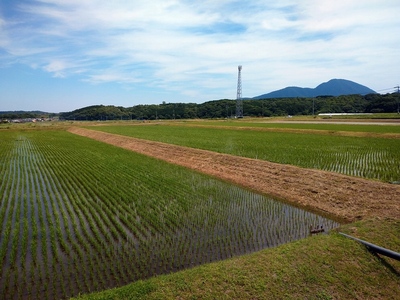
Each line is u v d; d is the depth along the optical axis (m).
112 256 10.35
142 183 21.19
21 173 25.39
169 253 10.63
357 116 104.62
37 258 10.27
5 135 73.50
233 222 13.80
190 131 67.50
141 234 12.35
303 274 8.51
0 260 10.08
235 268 8.63
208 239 11.89
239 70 143.88
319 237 10.69
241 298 7.55
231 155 27.73
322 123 77.06
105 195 18.11
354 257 9.45
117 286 8.57
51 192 19.08
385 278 8.82
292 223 13.74
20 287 8.52
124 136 55.72
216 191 19.20
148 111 196.62
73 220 13.58
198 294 7.58
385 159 25.64
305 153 29.52
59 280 8.90
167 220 13.91
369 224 11.80
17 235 12.18
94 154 37.69
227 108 160.38
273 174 21.25
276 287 7.98
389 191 15.41
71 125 118.81
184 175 24.16
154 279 8.18
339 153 29.22
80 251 10.48
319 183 18.23
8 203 16.80
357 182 17.08
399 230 11.20
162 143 40.88
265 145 36.91
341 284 8.34
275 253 9.48
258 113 161.62
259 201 17.11
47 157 35.19
